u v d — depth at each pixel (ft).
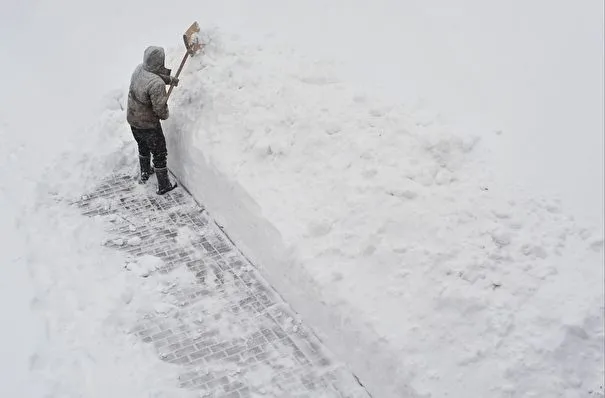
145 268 16.22
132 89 17.75
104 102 22.11
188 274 16.20
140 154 18.94
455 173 15.87
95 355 13.91
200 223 18.01
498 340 12.74
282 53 20.38
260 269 16.24
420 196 15.21
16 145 20.92
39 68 26.17
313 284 14.47
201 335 14.62
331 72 19.51
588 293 13.34
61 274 15.99
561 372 12.39
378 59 22.48
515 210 14.87
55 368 13.52
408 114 17.61
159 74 17.99
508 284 13.51
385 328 13.21
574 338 12.75
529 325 12.92
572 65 22.02
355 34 24.90
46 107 23.21
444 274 13.74
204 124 18.78
